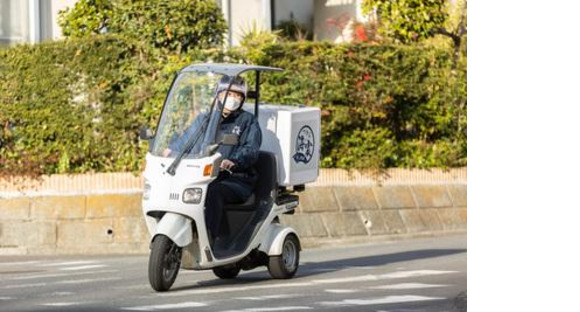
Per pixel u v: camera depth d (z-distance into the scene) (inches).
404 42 2086.6
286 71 1871.3
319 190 1841.8
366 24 2081.7
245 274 1207.6
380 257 1430.9
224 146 1053.2
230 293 1004.6
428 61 2004.2
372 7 2102.6
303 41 1900.8
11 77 1761.8
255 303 919.7
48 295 1018.7
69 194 1686.8
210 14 1824.6
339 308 879.7
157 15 1786.4
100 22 1868.8
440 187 1989.4
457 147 2020.2
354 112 1920.5
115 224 1681.8
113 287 1087.6
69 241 1663.4
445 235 1943.9
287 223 1766.7
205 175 1023.6
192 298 968.3
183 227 1018.1
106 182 1707.7
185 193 1016.9
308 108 1141.1
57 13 2058.3
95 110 1755.7
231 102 1054.4
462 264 1300.4
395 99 1972.2
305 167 1131.3
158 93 1761.8
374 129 1943.9
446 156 2003.0
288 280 1123.3
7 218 1663.4
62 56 1764.3
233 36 2351.1
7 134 1736.0
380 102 1934.1
